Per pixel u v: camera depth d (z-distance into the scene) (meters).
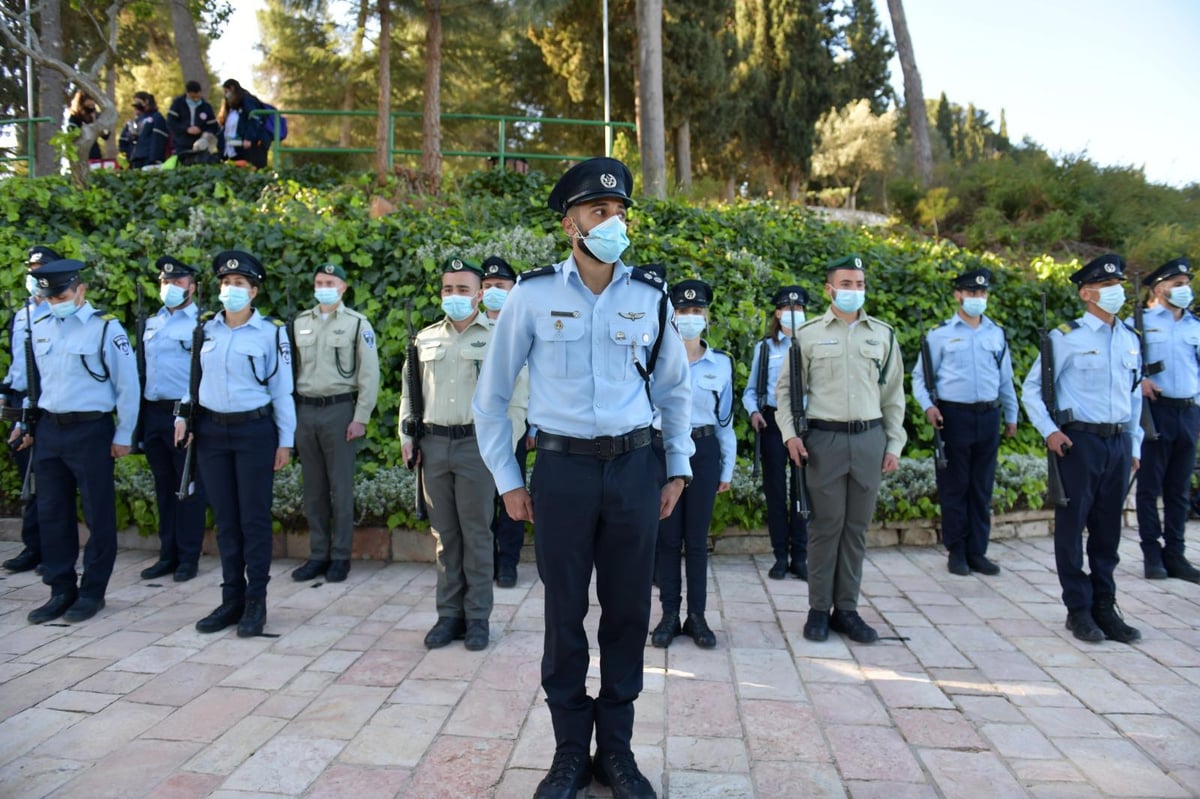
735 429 7.06
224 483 4.58
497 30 16.06
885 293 8.52
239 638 4.47
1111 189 13.62
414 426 4.53
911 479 6.73
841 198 22.89
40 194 8.12
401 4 14.03
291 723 3.41
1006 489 6.82
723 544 6.54
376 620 4.81
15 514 6.83
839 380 4.45
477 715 3.50
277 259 7.46
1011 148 18.45
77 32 16.73
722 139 23.69
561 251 7.90
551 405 2.83
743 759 3.12
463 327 4.50
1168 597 5.33
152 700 3.64
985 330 6.09
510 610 5.04
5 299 7.02
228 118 11.98
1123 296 4.57
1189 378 5.79
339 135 21.09
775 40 28.08
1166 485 5.82
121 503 6.44
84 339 4.81
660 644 4.36
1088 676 3.97
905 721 3.46
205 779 2.95
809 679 3.93
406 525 6.16
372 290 7.39
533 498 2.88
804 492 4.52
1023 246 12.63
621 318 2.85
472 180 11.10
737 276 7.84
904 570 5.97
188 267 5.92
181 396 5.69
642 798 2.73
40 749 3.18
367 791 2.87
